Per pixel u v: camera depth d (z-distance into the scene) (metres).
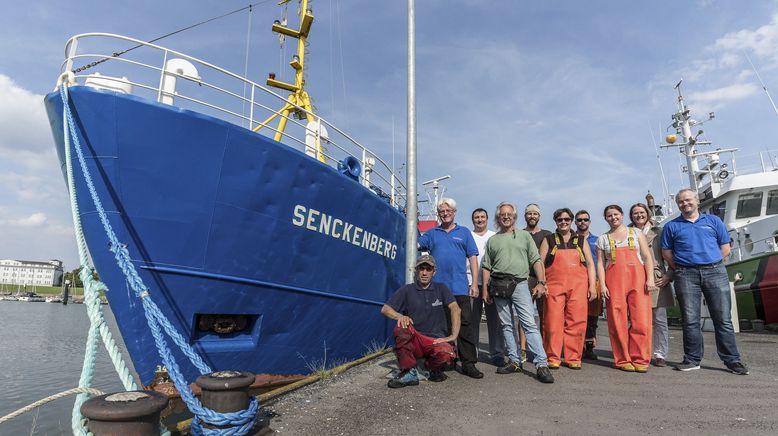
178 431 2.96
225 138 4.85
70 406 12.51
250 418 2.70
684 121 14.91
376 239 7.00
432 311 4.27
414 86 6.41
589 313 5.60
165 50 5.10
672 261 4.89
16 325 45.62
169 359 3.06
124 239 4.52
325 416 3.16
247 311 5.21
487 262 4.79
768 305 10.06
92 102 4.41
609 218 4.92
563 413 3.16
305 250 5.70
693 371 4.65
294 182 5.45
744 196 11.70
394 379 4.05
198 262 4.81
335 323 6.32
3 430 10.15
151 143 4.53
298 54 11.54
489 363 5.37
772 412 3.14
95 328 3.14
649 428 2.82
